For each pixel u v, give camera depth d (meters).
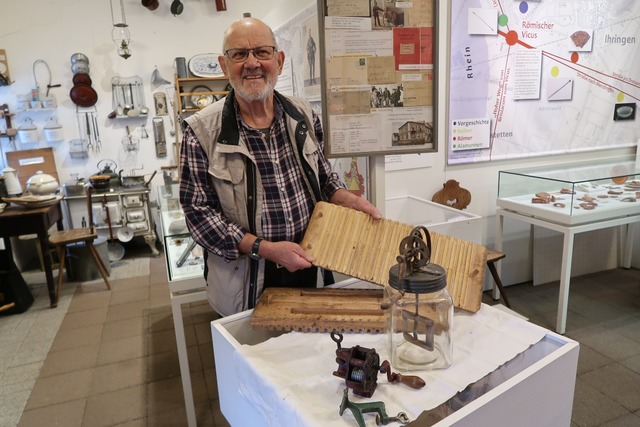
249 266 1.39
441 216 2.79
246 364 0.98
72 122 4.46
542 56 3.20
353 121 1.56
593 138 3.55
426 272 0.96
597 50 3.37
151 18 4.50
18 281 3.34
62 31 4.31
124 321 3.14
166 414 2.13
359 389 0.84
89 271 3.92
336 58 1.50
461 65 2.99
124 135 4.64
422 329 0.97
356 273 1.21
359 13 1.48
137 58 4.53
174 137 4.76
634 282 3.45
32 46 4.26
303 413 0.80
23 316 3.27
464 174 3.22
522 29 3.09
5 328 3.08
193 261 1.89
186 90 4.65
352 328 1.11
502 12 3.00
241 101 1.34
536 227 3.34
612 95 3.52
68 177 4.54
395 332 0.99
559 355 0.96
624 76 3.52
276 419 0.88
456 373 0.93
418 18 1.53
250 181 1.34
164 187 3.67
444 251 1.26
